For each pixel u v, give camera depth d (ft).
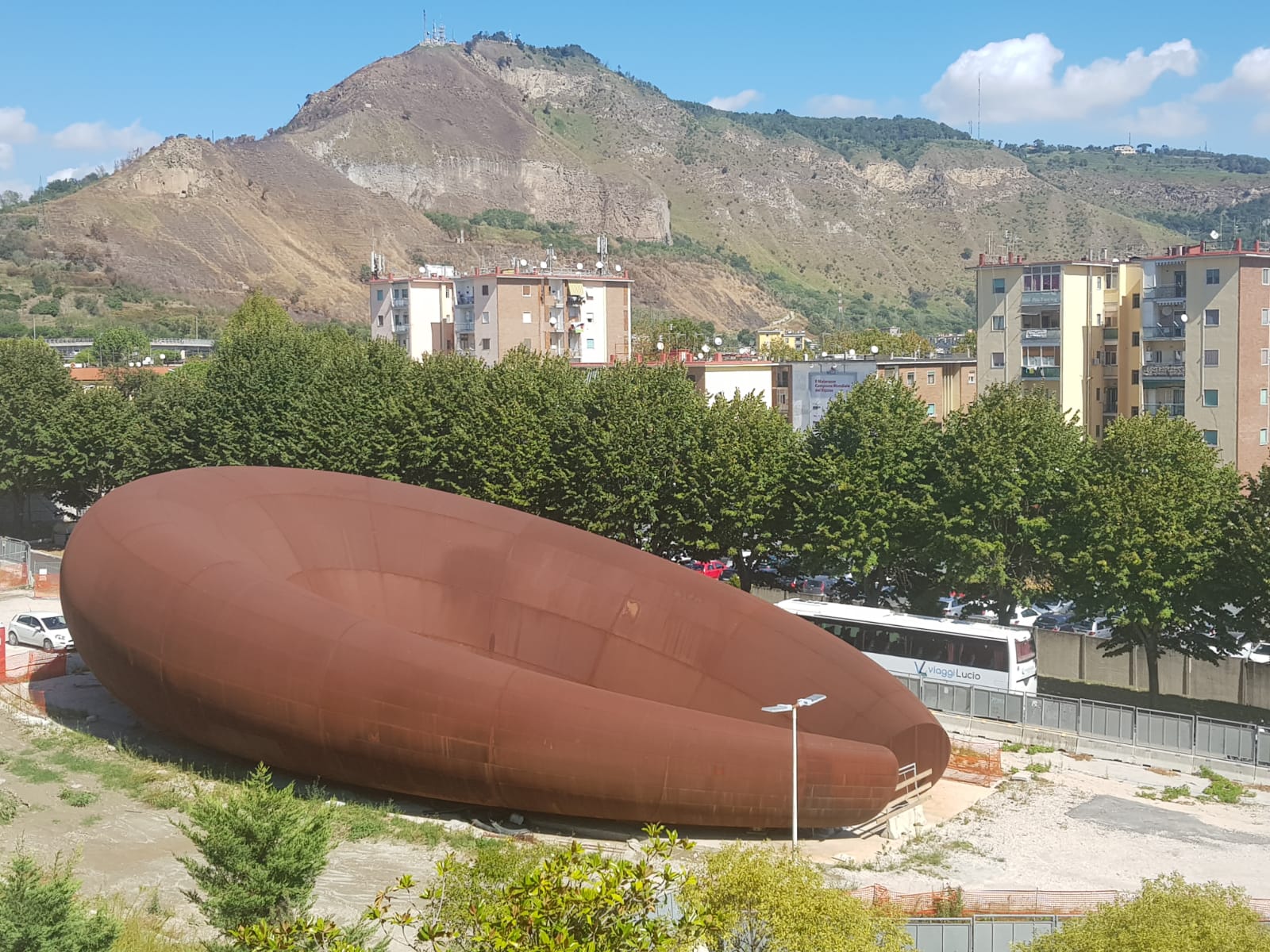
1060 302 290.56
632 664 110.83
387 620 114.21
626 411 183.83
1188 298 263.49
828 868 94.53
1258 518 146.41
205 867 66.54
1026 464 160.76
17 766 109.81
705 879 62.95
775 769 93.35
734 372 315.17
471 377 208.13
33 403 241.76
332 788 104.37
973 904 87.92
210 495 116.88
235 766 109.40
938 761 108.68
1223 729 123.54
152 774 107.45
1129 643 157.58
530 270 369.30
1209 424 262.88
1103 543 149.48
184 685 100.68
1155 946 59.47
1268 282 259.39
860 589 186.80
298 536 115.85
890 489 168.86
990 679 143.54
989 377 305.12
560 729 91.97
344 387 214.90
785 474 174.40
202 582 103.04
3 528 260.83
